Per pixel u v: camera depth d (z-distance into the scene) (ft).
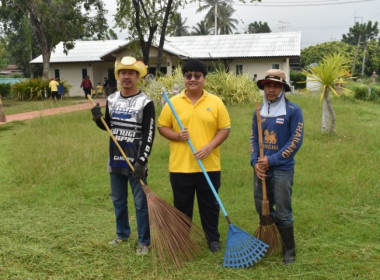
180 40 106.63
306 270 11.44
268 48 96.27
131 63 12.01
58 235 14.10
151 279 11.23
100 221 15.34
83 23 91.20
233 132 32.68
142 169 11.84
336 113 44.60
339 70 30.09
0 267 11.93
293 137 11.37
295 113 11.46
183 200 12.52
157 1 56.95
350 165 22.18
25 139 30.63
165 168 22.63
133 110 12.16
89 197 18.15
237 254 11.71
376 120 40.91
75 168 22.08
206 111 12.09
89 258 12.45
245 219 15.15
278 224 11.95
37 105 64.13
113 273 11.60
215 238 12.77
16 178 20.99
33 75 129.90
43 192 18.81
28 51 159.94
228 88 54.60
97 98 91.35
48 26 89.76
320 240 13.30
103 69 104.47
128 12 56.49
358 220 14.87
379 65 189.98
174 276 11.35
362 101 64.13
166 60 90.22
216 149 12.39
